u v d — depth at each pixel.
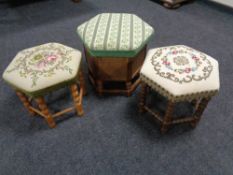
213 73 0.88
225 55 1.55
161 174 0.95
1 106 1.24
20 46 1.71
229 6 2.05
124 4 2.26
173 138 1.07
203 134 1.08
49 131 1.11
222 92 1.28
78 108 1.12
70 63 0.94
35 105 1.22
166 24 1.93
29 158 1.01
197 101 1.13
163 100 1.25
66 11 2.16
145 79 0.92
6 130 1.12
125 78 1.17
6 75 0.93
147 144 1.05
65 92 1.31
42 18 2.06
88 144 1.06
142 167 0.97
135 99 1.27
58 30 1.88
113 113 1.19
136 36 1.04
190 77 0.85
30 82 0.87
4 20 2.04
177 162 0.98
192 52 0.97
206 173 0.94
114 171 0.96
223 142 1.05
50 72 0.90
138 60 1.17
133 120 1.16
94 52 1.01
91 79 1.30
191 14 2.08
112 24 1.10
